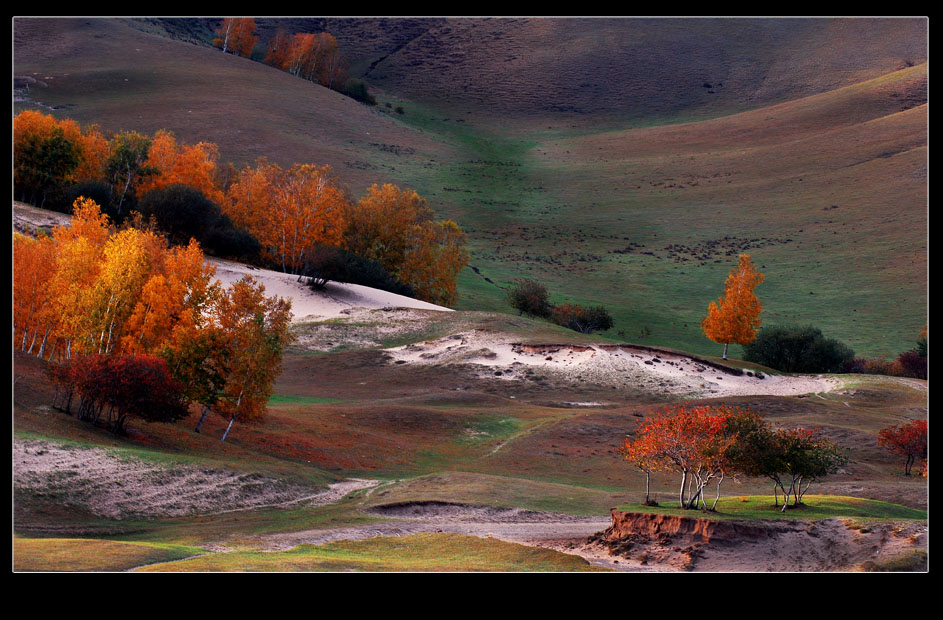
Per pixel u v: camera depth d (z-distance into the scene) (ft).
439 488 130.41
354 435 168.96
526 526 111.45
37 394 131.34
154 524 98.78
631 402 223.10
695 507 108.88
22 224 284.41
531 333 271.69
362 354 259.39
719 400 217.97
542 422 189.98
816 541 92.53
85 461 108.17
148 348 159.63
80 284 165.89
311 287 322.96
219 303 153.58
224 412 149.48
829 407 214.07
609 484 153.79
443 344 264.31
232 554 79.20
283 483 124.57
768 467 111.04
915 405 230.89
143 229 303.48
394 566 75.97
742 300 276.21
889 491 141.28
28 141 337.52
